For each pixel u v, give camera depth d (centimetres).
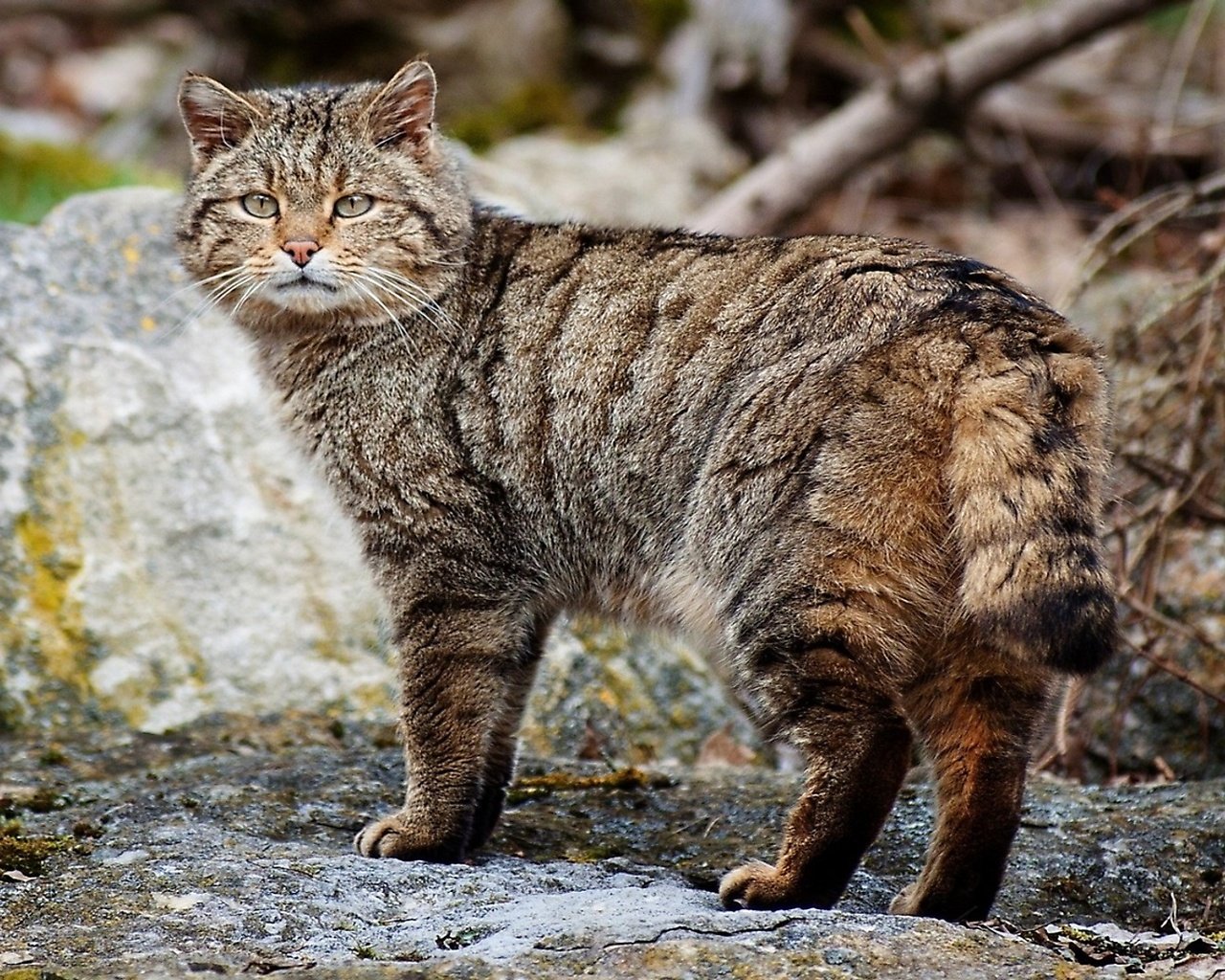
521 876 826
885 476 768
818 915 718
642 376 868
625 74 2267
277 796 945
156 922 731
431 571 909
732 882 780
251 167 970
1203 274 1381
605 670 1240
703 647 915
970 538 746
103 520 1194
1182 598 1278
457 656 898
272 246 950
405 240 950
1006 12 2391
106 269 1290
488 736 897
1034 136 2169
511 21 2264
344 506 943
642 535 880
